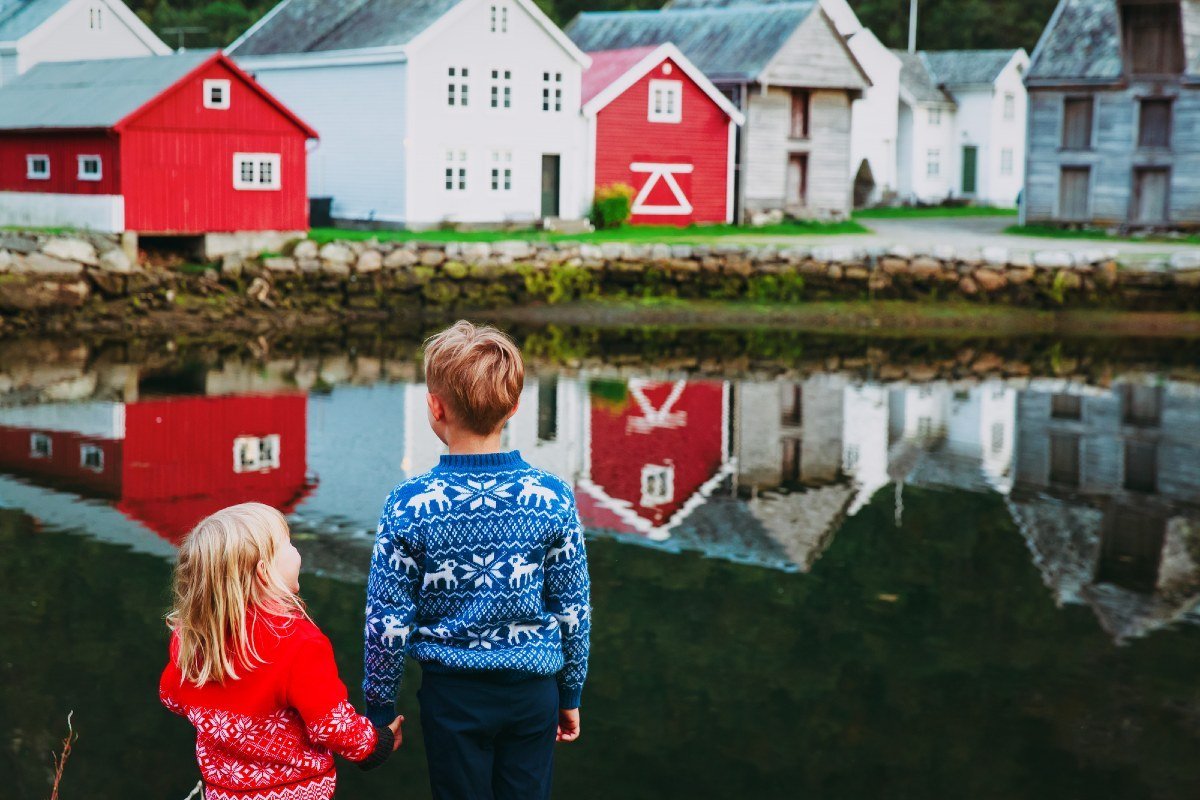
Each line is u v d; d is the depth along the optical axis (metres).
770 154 37.16
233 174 26.27
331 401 16.88
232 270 25.70
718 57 37.75
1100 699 7.92
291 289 26.12
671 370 20.30
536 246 27.86
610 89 33.31
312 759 3.41
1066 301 27.44
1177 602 9.77
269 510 3.34
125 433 14.59
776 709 7.66
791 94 37.44
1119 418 16.98
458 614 3.52
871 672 8.27
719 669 8.24
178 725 7.14
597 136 33.59
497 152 31.86
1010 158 53.22
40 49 34.22
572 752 7.02
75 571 9.72
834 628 9.06
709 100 35.34
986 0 75.06
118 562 9.97
